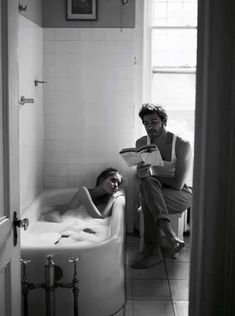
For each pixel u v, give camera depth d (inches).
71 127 162.1
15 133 66.5
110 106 160.9
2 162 62.8
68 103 161.0
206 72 56.3
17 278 69.1
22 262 87.6
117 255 103.7
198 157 58.1
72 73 159.6
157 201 127.5
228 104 56.6
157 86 165.8
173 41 163.3
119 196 145.4
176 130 167.0
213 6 55.4
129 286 117.6
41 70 157.0
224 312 59.7
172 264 132.4
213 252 59.0
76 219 141.9
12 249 66.4
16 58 66.4
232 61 56.0
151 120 134.3
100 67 159.5
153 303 108.3
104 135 162.2
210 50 55.9
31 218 132.5
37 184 153.5
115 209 131.0
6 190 64.1
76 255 96.7
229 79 56.3
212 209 58.2
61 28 158.1
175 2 162.2
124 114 161.2
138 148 129.9
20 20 126.4
